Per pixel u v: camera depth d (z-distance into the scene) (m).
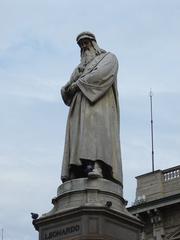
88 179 14.64
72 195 14.56
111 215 14.13
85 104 15.56
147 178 49.72
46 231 14.49
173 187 48.03
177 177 48.16
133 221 14.70
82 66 16.25
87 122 15.34
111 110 15.77
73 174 15.36
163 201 47.25
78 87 15.77
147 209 47.69
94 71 15.65
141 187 49.78
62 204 14.65
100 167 15.12
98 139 15.20
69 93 16.11
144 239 47.69
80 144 15.20
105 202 14.36
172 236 46.50
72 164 15.19
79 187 14.62
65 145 15.65
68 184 14.80
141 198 48.50
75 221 14.02
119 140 15.79
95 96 15.48
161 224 47.25
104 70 15.68
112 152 15.38
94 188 14.49
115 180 15.21
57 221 14.36
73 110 15.80
